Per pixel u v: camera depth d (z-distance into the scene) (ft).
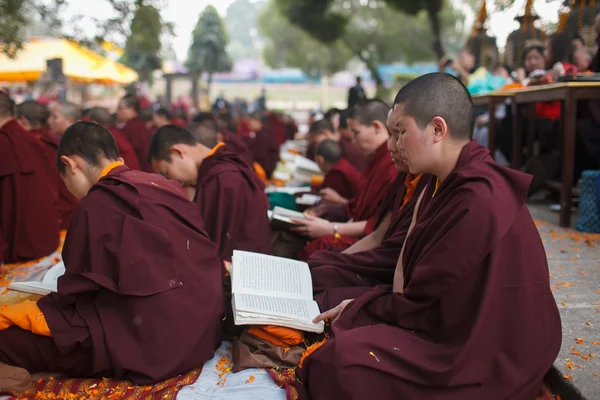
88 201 9.57
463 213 7.62
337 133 30.25
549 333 8.05
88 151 10.61
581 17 23.81
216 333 10.59
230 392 9.37
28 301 9.73
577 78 17.12
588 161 20.74
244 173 13.79
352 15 100.94
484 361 7.71
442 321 8.00
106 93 123.54
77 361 9.53
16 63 57.21
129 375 9.48
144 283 9.30
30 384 9.41
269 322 9.67
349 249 12.82
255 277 10.84
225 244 13.24
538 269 7.94
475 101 25.29
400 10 76.28
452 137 8.34
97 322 9.39
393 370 7.80
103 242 9.35
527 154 23.52
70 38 20.16
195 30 120.98
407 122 8.42
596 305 11.11
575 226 17.56
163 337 9.45
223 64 123.03
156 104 81.15
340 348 7.94
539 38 29.17
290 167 38.40
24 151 16.79
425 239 8.16
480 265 7.68
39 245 17.24
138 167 24.58
